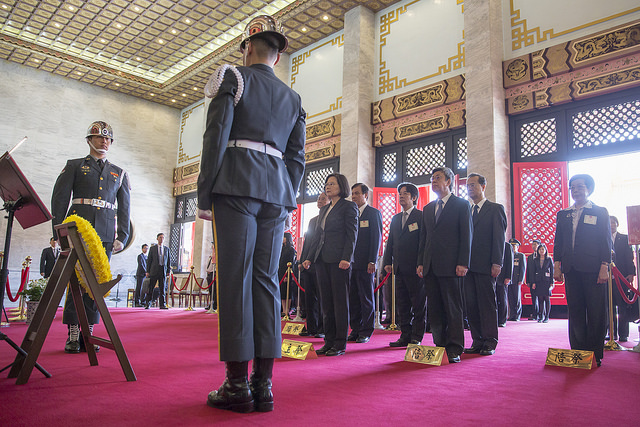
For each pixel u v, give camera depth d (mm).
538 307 8609
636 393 2322
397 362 3229
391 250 4969
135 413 1677
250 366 2938
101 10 12008
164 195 17391
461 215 3633
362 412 1774
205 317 7586
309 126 12086
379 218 4699
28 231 14031
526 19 8539
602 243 3473
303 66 12680
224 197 1836
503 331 5902
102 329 5191
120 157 16453
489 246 4066
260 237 1927
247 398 1734
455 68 9336
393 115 10219
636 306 5645
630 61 7289
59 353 3236
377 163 10672
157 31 12914
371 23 11047
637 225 4930
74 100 15523
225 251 1817
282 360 3230
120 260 16031
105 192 3650
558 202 7980
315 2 10617
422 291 4238
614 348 4566
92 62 14555
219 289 1808
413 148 10109
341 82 11516
